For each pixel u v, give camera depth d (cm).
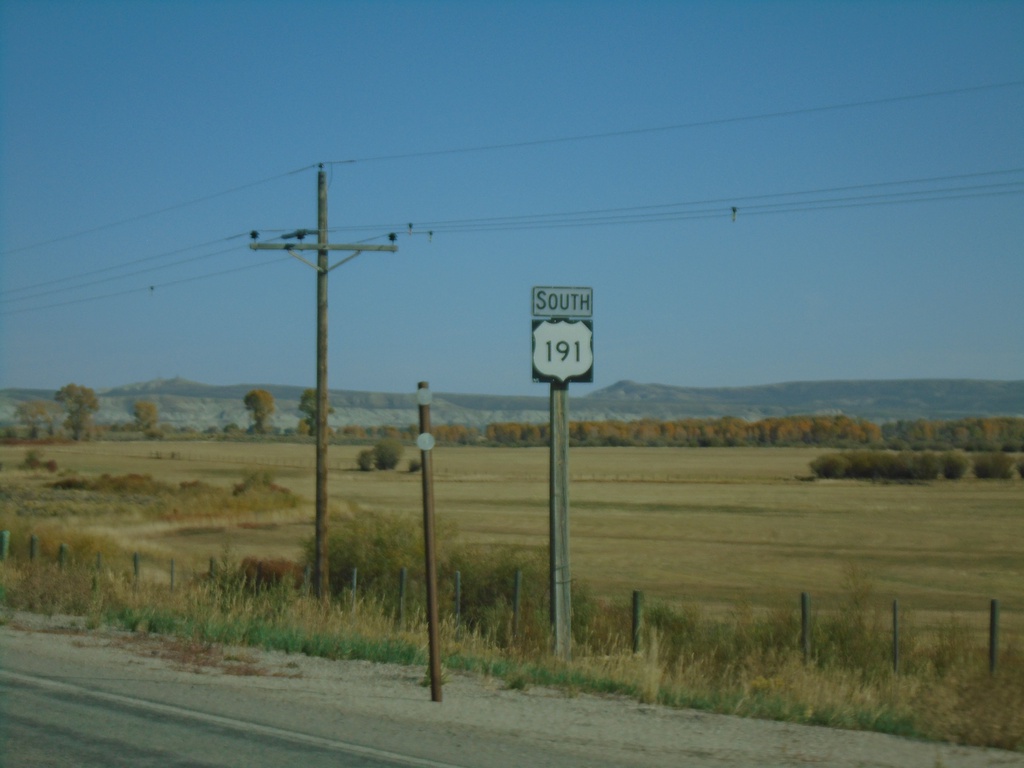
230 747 965
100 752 938
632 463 16562
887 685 1422
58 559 3353
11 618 1830
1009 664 1502
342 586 2833
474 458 17350
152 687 1250
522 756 954
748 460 17575
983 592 3909
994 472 11706
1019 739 1045
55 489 8769
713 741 1038
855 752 1005
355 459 15562
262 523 6519
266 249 2698
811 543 5656
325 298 2758
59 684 1251
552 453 1877
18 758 912
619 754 972
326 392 2748
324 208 2767
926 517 7225
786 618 1931
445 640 1720
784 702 1222
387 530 2880
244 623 1733
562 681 1393
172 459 14762
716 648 1838
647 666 1352
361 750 962
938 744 1058
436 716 1126
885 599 3706
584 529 6469
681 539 5859
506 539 5538
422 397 1241
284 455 16675
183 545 5256
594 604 2322
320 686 1290
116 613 1916
